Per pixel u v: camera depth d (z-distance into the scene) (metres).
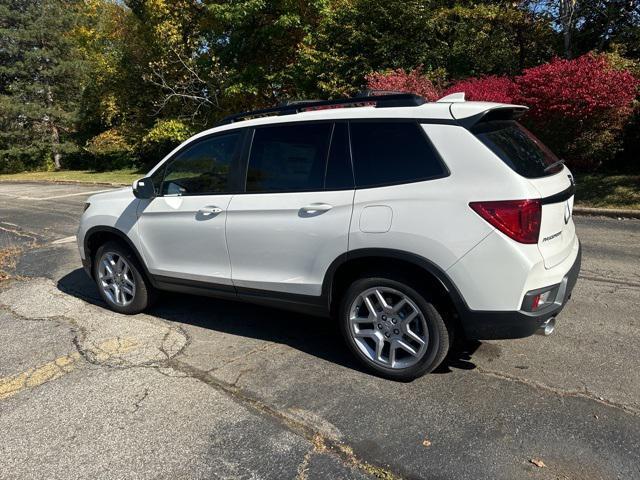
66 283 5.98
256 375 3.53
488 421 2.87
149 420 3.04
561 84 9.02
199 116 20.81
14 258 7.41
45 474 2.62
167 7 19.61
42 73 28.48
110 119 25.55
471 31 13.53
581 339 3.84
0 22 28.62
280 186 3.62
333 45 14.66
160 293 4.88
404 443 2.71
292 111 3.79
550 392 3.13
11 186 21.62
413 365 3.27
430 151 3.08
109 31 24.89
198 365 3.72
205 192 4.03
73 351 4.05
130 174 22.98
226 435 2.87
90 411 3.17
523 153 3.18
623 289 4.88
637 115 10.26
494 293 2.91
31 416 3.14
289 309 3.76
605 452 2.57
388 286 3.25
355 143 3.34
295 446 2.74
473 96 9.88
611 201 8.80
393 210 3.11
